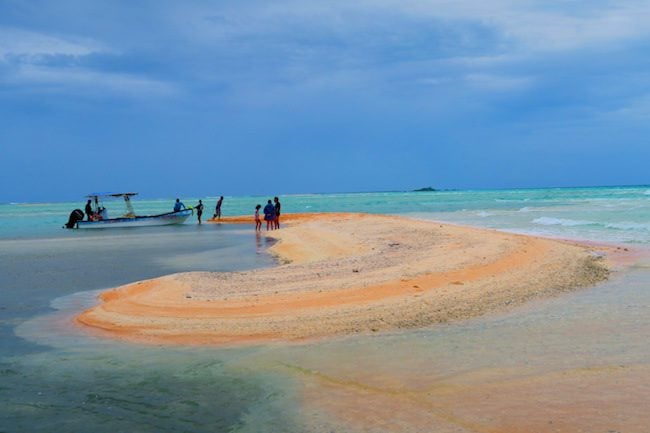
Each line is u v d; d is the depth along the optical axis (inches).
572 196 3336.6
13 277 669.3
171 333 366.0
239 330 365.4
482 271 523.5
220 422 235.0
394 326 369.1
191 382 281.9
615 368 278.5
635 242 839.7
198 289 470.0
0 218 2987.2
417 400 248.7
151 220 1787.6
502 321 381.4
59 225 2117.4
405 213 2081.7
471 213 1845.5
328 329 363.3
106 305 447.8
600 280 530.9
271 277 526.6
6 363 319.6
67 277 661.3
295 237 1082.1
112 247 1066.7
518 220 1384.1
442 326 370.6
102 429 231.3
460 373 279.6
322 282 483.5
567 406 235.6
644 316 382.3
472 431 216.7
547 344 323.3
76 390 275.4
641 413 225.9
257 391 267.3
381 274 507.8
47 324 410.9
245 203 4677.7
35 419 242.2
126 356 327.0
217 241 1138.0
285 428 226.7
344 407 244.5
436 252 640.4
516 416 228.1
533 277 516.1
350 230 1090.1
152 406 253.8
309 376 283.4
